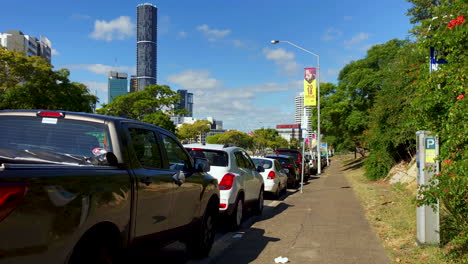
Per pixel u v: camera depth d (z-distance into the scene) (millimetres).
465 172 4578
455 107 5055
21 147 3768
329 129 44188
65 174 2943
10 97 32219
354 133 38438
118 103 57969
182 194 5105
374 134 21078
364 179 23688
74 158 3619
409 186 14766
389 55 29625
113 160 3662
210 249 6324
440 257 5566
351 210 11086
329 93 42844
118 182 3582
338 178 27969
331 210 11180
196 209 5645
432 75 5883
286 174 17438
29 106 33156
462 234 5340
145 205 4066
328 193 16531
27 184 2551
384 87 18297
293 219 9852
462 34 5598
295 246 6867
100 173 3385
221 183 8062
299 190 18688
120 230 3584
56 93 35688
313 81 18688
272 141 129375
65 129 3902
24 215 2504
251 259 6078
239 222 8672
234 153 9008
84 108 42094
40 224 2623
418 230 6410
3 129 3881
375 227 8453
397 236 7367
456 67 5512
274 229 8562
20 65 32312
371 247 6676
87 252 3195
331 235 7730
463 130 4883
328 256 6148
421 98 6254
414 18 23438
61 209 2803
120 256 3682
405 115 15125
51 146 3789
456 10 5953
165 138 5250
